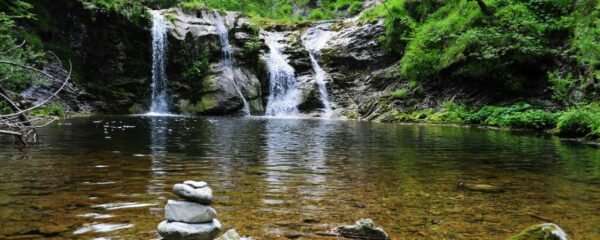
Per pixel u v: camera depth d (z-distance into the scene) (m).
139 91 23.75
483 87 20.42
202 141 10.42
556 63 18.58
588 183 5.90
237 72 25.67
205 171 6.32
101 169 6.27
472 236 3.64
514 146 10.34
